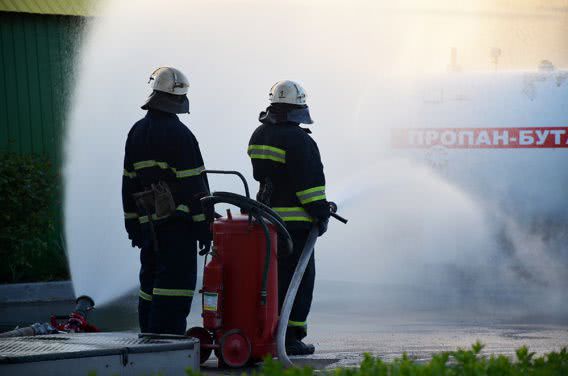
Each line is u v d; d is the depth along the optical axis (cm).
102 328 2083
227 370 1448
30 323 2156
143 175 1510
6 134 2892
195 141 1519
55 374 1184
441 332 1856
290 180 1570
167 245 1495
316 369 1423
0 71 2894
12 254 2608
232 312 1477
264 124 1609
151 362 1262
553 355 1073
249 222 1469
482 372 964
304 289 1591
